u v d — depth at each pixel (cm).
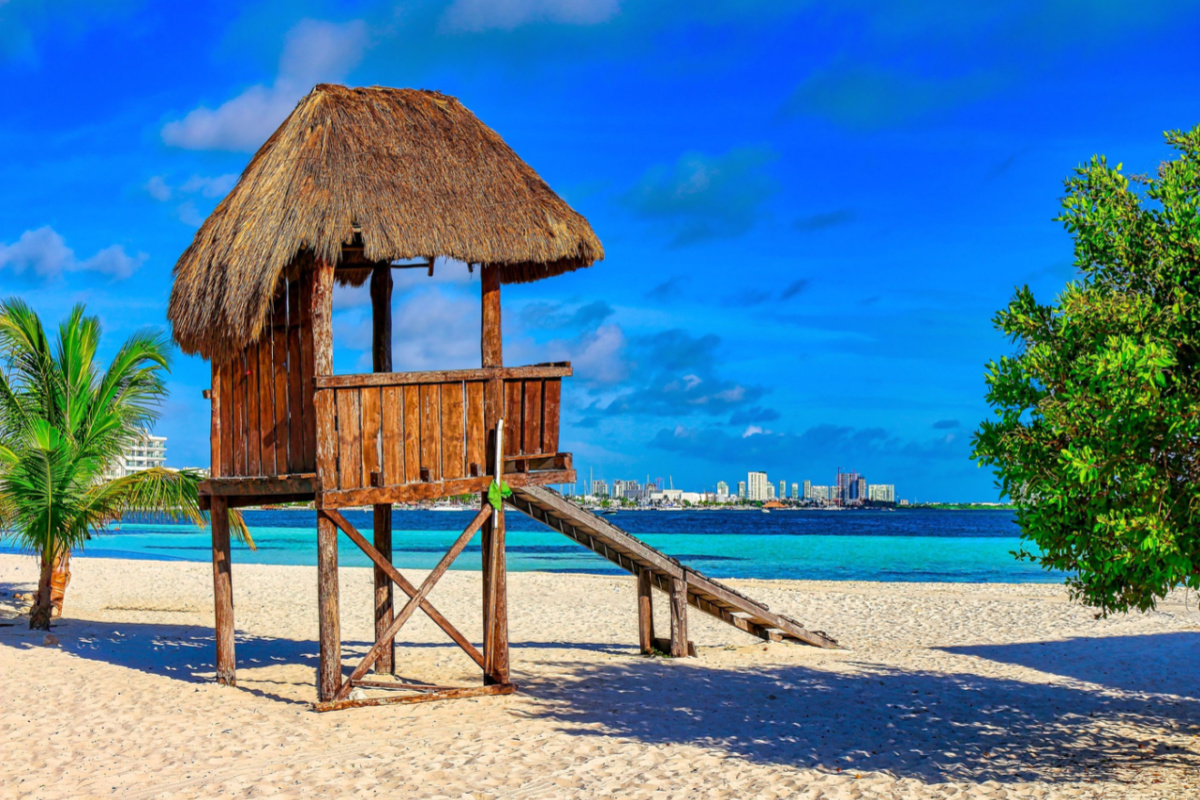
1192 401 574
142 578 2564
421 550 4950
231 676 1084
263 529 8431
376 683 1077
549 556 4506
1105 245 665
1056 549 646
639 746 811
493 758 763
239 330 919
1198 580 596
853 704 1009
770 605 2031
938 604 2053
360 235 992
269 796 666
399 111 1062
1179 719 945
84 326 1529
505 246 980
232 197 1098
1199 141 656
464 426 992
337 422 920
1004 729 897
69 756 764
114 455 1559
